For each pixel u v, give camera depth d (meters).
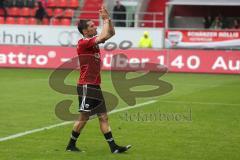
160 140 37.56
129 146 33.59
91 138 37.81
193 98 59.44
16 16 111.12
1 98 57.44
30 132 39.84
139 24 109.88
